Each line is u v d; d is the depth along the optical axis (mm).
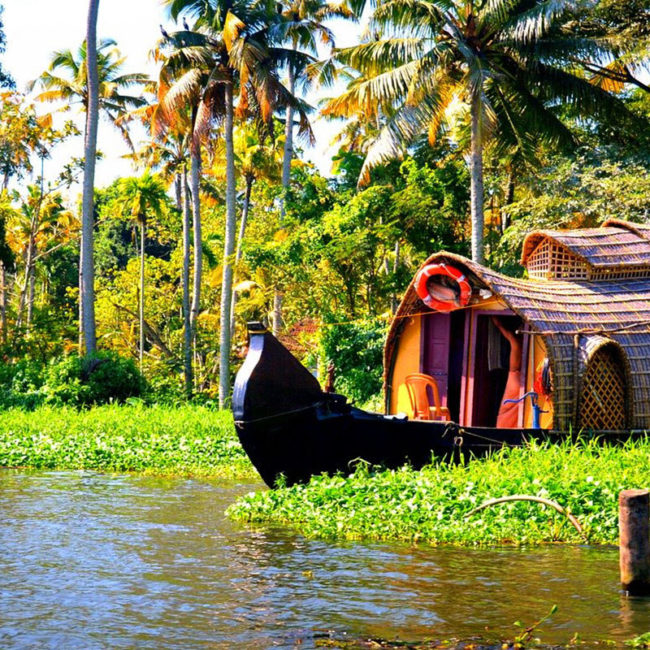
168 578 8625
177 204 46719
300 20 32125
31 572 8898
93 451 17328
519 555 9203
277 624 7203
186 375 34219
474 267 13133
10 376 28578
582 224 25344
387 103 22156
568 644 6621
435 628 7027
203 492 13734
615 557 9070
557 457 11641
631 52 24953
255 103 28203
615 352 13039
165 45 27312
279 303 32156
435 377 14453
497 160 28078
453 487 10805
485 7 21344
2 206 38781
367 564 8953
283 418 11883
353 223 25703
